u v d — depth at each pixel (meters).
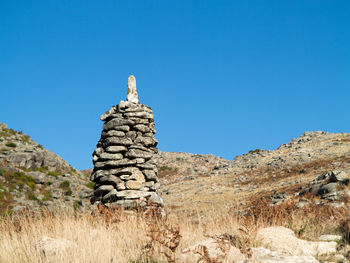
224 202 31.84
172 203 37.03
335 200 18.47
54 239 5.87
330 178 22.88
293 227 7.41
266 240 5.85
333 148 57.12
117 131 11.04
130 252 5.59
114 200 10.16
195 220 7.85
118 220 7.59
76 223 7.13
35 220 7.26
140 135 11.18
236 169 60.28
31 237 6.17
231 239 6.17
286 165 51.75
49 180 28.25
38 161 30.92
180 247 5.77
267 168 53.56
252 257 4.91
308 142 68.81
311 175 41.16
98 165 10.71
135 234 6.48
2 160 28.72
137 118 11.34
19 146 32.84
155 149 11.41
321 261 5.18
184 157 86.00
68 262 4.95
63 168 33.38
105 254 5.24
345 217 7.98
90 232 6.56
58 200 24.83
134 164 10.64
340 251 5.76
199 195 41.38
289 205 8.52
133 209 9.36
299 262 4.76
